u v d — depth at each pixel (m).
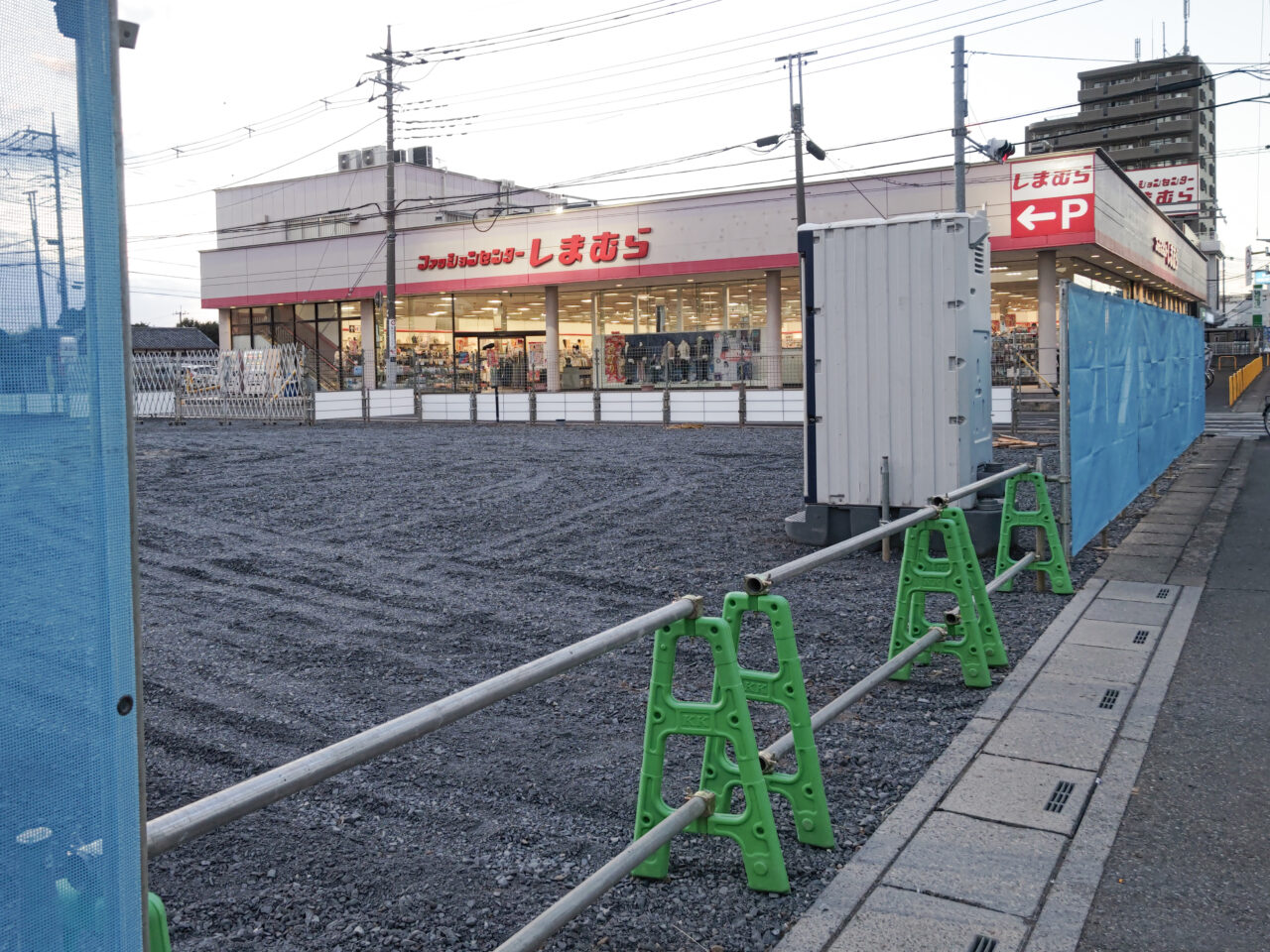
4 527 1.28
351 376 45.78
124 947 1.43
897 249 8.91
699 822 3.30
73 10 1.37
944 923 2.99
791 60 29.52
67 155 1.36
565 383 40.56
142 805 1.45
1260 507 11.02
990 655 5.71
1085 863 3.35
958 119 25.33
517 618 7.08
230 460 17.12
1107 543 9.16
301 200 50.38
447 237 41.41
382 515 11.44
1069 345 7.78
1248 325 95.12
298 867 3.54
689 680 5.71
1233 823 3.65
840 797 4.01
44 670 1.33
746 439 20.83
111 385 1.40
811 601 7.37
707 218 36.06
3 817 1.29
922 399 8.88
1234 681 5.25
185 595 7.88
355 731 4.94
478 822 3.89
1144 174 62.53
